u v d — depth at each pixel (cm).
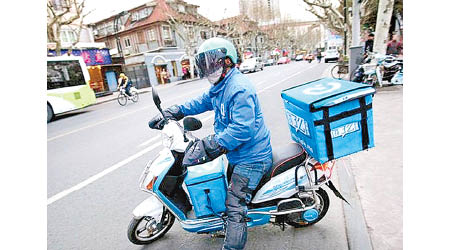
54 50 1841
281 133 525
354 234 227
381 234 217
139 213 231
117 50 2636
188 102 235
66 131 809
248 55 4500
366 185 290
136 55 2748
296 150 219
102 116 1035
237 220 198
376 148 379
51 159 531
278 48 6481
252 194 216
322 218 256
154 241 257
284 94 213
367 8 1369
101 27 3750
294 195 224
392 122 487
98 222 297
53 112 1098
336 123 178
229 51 181
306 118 185
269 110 739
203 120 706
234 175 201
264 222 226
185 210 231
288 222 242
